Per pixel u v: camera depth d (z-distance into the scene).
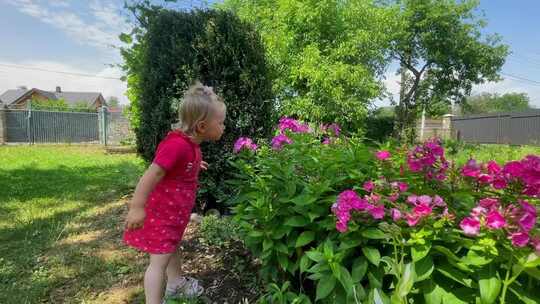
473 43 21.58
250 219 2.09
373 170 1.98
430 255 1.43
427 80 23.39
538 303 1.31
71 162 8.89
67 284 2.46
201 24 3.73
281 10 10.23
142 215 1.85
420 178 1.81
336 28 10.33
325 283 1.52
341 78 9.55
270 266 2.00
